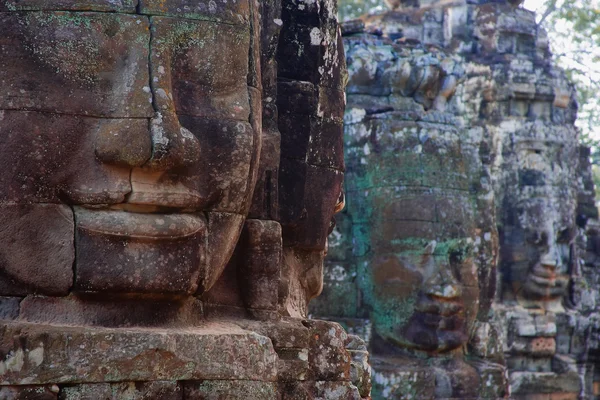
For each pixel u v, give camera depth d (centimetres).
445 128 1386
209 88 593
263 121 666
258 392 588
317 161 707
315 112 707
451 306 1343
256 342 593
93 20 563
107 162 556
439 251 1356
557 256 1794
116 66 566
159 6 578
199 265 584
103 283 556
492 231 1516
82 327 551
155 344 556
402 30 1767
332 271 1365
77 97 558
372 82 1393
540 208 1795
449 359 1384
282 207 686
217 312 638
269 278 647
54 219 556
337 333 657
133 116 557
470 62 1647
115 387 548
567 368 1781
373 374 1327
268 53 671
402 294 1341
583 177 2003
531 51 1870
